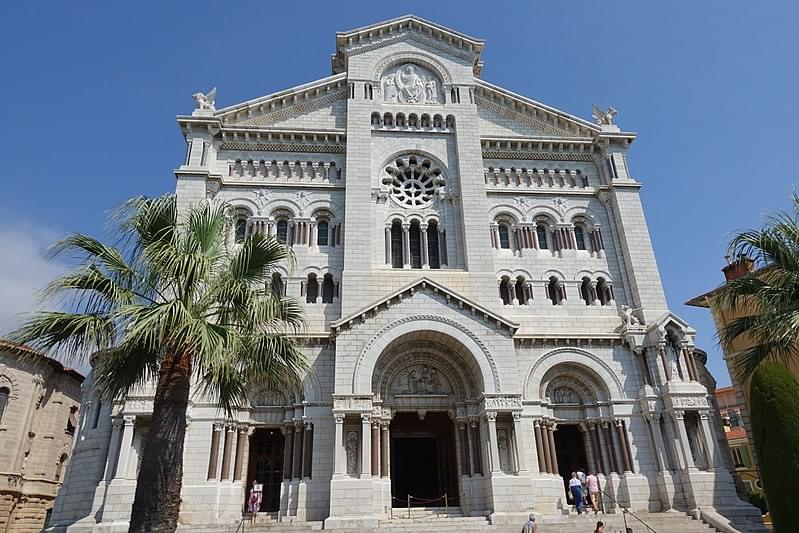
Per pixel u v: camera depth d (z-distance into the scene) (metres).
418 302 35.34
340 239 39.88
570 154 45.16
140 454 30.97
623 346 37.81
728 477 33.12
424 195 42.62
